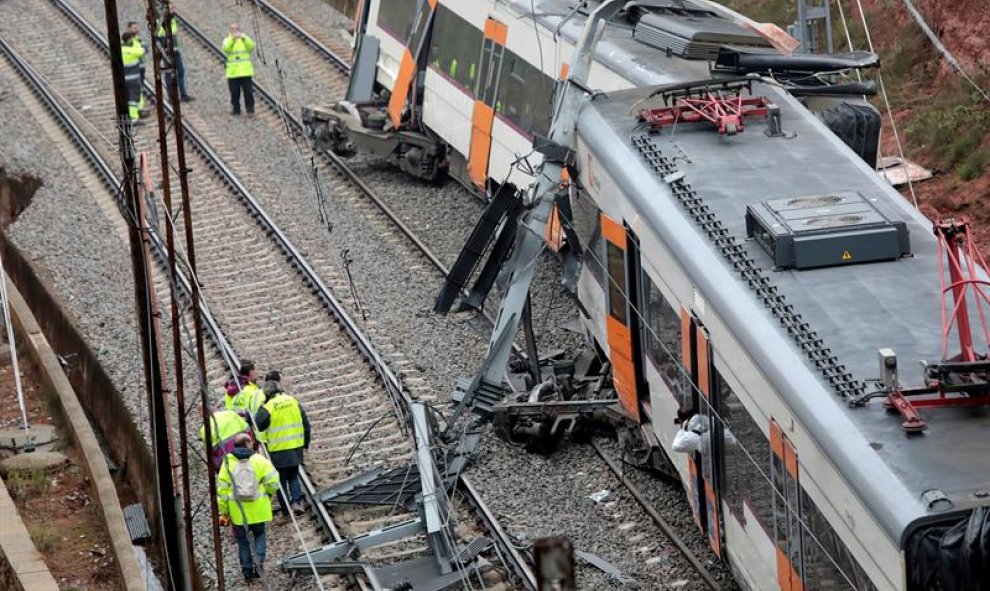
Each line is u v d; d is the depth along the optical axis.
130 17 96.75
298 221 67.25
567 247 52.19
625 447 45.16
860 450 27.77
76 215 70.25
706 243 36.41
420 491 44.00
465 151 66.19
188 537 39.94
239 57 79.88
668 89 45.12
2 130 81.62
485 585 40.62
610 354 46.09
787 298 33.12
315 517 45.38
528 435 46.84
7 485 50.00
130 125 39.12
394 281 60.88
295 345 56.44
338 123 73.00
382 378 52.91
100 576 44.75
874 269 33.84
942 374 28.33
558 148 46.88
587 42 47.41
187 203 38.19
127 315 59.97
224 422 44.66
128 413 51.75
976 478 26.28
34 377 57.91
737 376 33.81
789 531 31.67
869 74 70.62
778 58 47.41
